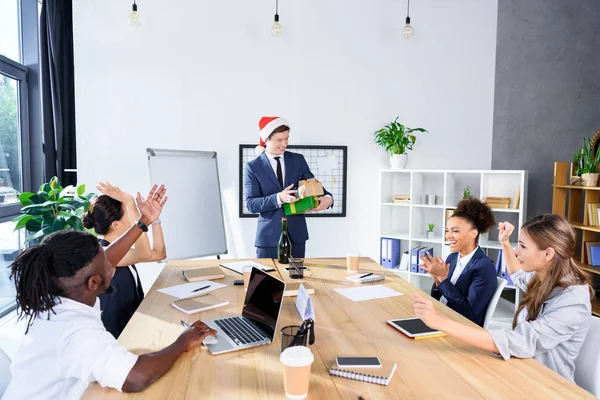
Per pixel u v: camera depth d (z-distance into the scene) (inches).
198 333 56.0
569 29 156.7
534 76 162.7
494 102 171.9
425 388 45.6
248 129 161.0
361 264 103.9
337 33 163.9
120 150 154.6
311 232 166.9
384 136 160.1
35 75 162.2
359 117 166.9
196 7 156.2
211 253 147.3
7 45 151.2
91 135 153.0
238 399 43.5
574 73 156.6
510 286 146.6
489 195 161.5
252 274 67.5
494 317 148.6
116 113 153.9
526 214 159.2
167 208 138.2
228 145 160.4
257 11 159.2
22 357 46.3
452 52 169.5
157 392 44.9
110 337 47.1
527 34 163.3
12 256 152.7
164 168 138.8
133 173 155.3
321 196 112.7
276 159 121.1
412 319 65.5
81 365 44.2
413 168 170.7
